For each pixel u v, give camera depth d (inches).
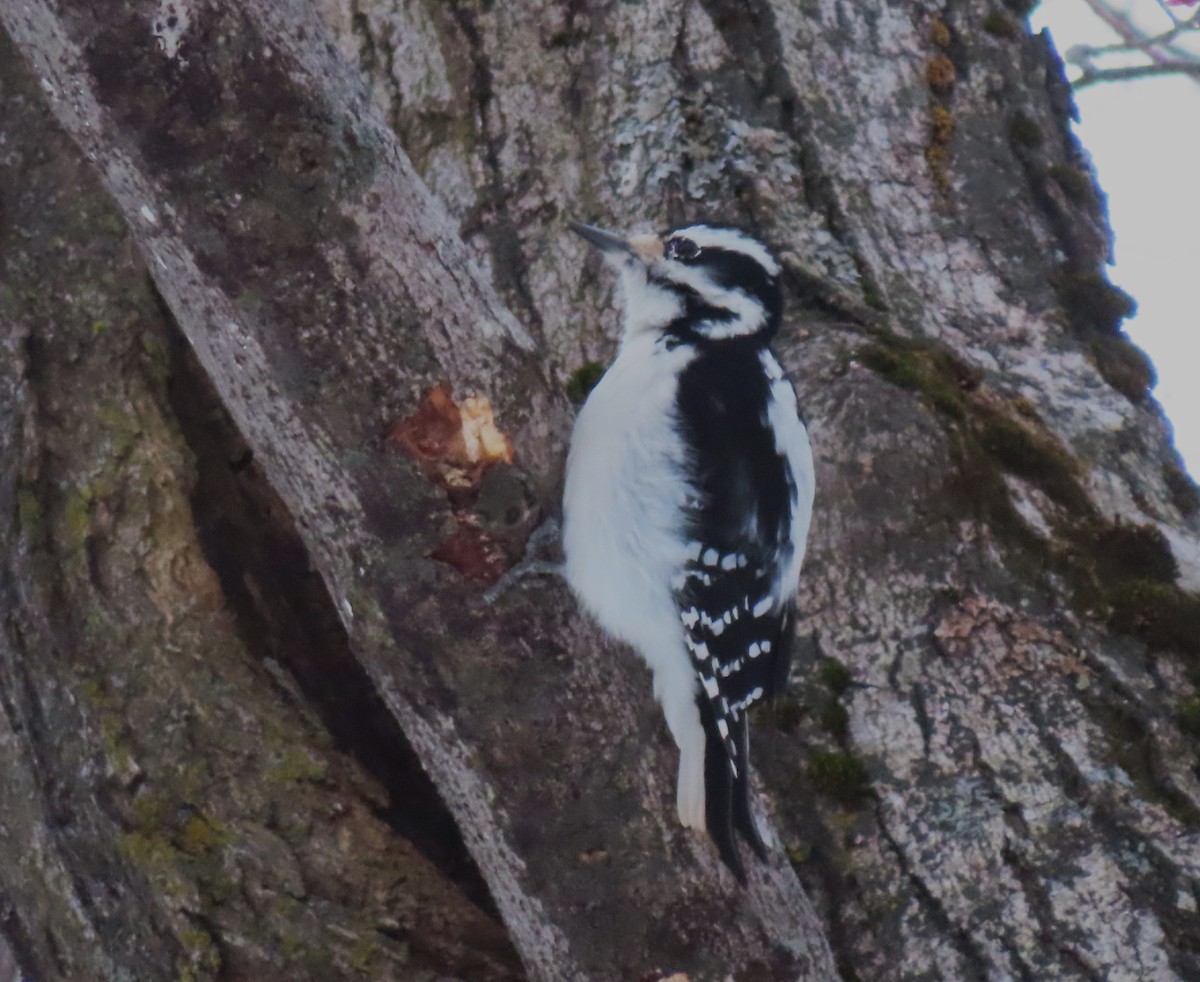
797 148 430.6
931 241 425.4
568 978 288.2
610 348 408.5
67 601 324.8
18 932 322.3
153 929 309.9
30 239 342.3
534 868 283.7
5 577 325.7
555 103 433.7
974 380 387.2
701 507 339.0
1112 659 346.0
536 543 277.7
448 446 267.6
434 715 281.3
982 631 348.5
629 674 294.4
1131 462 387.2
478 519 270.4
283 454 272.8
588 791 282.2
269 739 325.4
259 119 247.8
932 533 355.6
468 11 441.1
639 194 421.1
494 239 423.2
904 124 442.3
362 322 261.3
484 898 334.3
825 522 358.0
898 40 455.5
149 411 338.0
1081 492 373.7
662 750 288.7
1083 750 335.0
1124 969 312.7
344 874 319.9
